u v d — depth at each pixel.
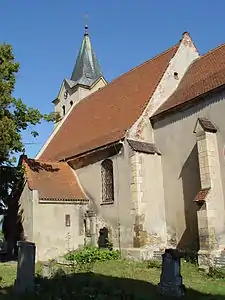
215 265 15.77
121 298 10.46
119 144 21.14
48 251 21.27
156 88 22.58
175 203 20.08
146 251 19.16
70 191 23.31
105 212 21.88
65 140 28.58
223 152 17.58
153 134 21.83
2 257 23.56
